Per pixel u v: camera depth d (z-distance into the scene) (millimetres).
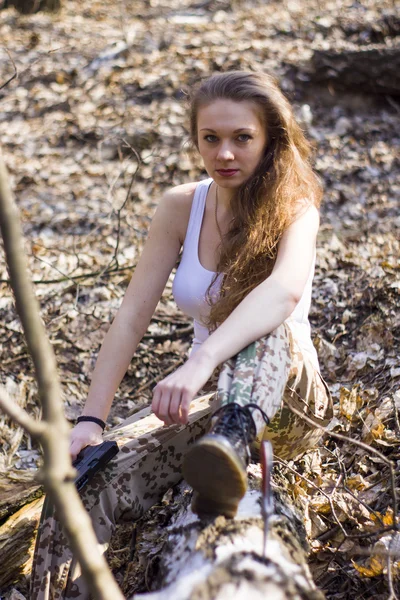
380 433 2631
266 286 2105
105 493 2156
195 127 2428
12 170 6395
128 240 5234
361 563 2168
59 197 6008
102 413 2338
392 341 3336
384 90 7117
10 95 7508
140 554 2348
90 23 9664
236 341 2000
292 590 1549
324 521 2340
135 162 6449
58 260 4930
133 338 2467
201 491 1749
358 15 8859
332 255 4535
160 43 8367
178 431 2271
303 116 6859
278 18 9172
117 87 7465
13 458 3170
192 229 2467
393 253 4418
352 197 5699
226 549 1686
